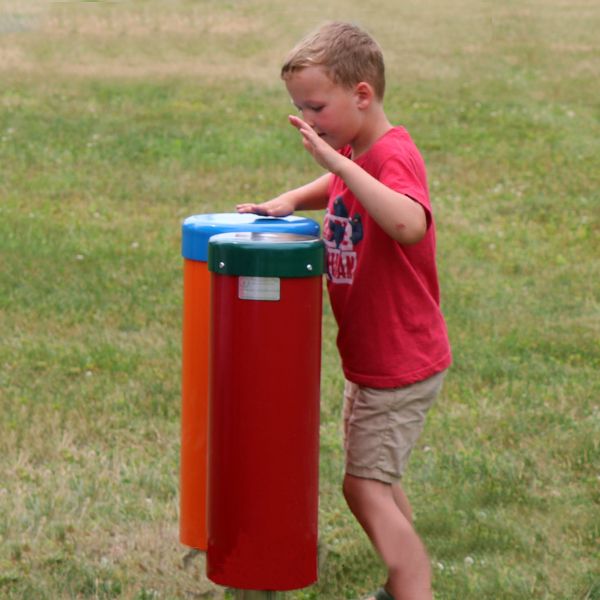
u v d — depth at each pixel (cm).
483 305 2712
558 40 7325
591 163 4334
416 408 1200
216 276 1071
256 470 1082
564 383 2175
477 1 9162
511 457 1809
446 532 1545
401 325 1176
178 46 7019
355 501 1223
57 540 1518
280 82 5928
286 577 1104
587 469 1773
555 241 3334
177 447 1850
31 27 7600
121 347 2347
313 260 1067
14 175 3975
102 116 5016
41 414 1967
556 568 1454
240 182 3994
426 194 1139
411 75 6122
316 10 8631
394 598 1212
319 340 1101
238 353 1068
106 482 1698
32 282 2794
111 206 3634
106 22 7919
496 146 4612
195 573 1432
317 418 1111
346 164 1091
